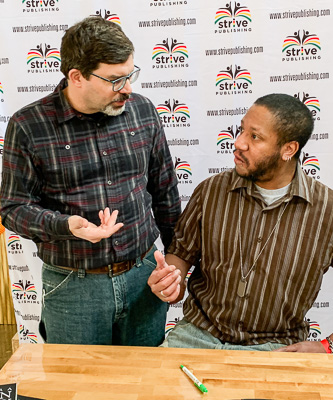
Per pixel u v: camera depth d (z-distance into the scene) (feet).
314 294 5.35
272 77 7.41
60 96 5.22
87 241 5.37
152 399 3.68
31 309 8.53
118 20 7.40
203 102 7.59
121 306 5.67
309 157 7.63
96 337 5.70
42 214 5.02
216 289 5.43
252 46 7.32
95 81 4.85
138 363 4.15
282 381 3.87
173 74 7.53
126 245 5.56
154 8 7.31
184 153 7.81
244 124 5.04
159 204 6.30
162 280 5.16
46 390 3.79
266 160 4.98
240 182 5.33
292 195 5.15
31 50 7.57
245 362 4.14
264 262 5.23
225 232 5.39
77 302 5.56
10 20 7.48
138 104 5.70
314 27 7.17
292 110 4.87
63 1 7.38
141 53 7.48
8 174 5.24
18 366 4.10
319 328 8.14
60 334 5.74
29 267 8.33
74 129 5.24
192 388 3.80
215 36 7.33
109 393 3.75
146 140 5.68
